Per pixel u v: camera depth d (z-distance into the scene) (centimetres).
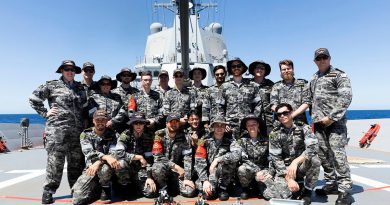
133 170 504
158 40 1560
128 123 500
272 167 483
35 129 1828
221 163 478
